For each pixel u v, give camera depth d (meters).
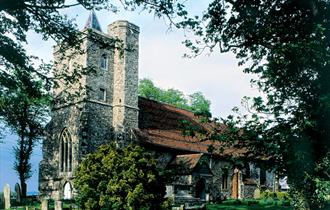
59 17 15.78
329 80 11.62
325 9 12.18
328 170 11.66
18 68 16.95
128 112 38.44
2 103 18.84
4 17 15.86
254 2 13.69
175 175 38.41
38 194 39.69
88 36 17.39
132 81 39.53
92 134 36.62
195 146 42.97
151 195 21.14
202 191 39.78
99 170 22.25
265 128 12.40
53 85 17.84
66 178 37.19
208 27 14.95
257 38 13.89
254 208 30.42
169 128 42.84
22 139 41.78
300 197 12.66
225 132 13.30
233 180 46.06
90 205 21.81
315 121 11.42
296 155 11.61
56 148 39.00
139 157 21.91
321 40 11.52
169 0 14.17
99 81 38.09
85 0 14.38
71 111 37.66
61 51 17.62
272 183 50.75
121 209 21.16
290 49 11.44
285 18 13.46
